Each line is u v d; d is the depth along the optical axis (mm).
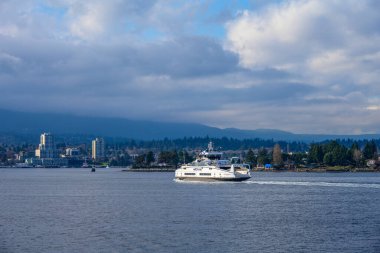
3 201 191250
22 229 119562
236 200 186000
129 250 97250
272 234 112688
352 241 104812
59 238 108312
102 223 128625
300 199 189250
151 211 153750
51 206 170750
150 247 99688
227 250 97188
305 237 109125
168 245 101375
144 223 128500
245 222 130000
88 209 160250
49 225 125500
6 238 108438
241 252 95500
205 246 100562
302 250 97000
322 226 123188
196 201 183250
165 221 132000
